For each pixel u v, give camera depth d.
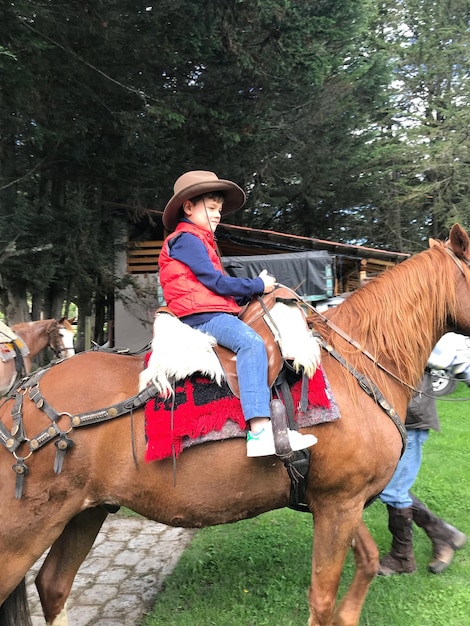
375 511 4.33
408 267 2.58
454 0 17.75
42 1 6.19
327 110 13.01
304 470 2.10
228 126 9.07
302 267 9.98
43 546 2.12
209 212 2.39
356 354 2.40
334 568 2.25
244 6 7.05
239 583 3.15
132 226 11.36
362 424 2.23
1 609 2.20
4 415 2.20
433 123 17.69
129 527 4.18
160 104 7.62
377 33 18.72
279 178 14.77
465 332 2.62
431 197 17.56
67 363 2.36
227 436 2.04
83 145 7.87
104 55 7.11
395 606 2.90
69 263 8.76
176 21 6.97
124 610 2.98
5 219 7.50
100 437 2.10
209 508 2.13
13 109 6.93
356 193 16.48
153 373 2.08
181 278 2.25
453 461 5.53
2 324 5.50
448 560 3.30
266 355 2.12
